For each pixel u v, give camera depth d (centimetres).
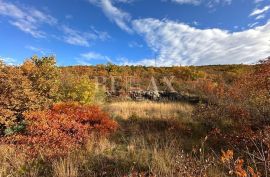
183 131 872
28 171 548
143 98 1905
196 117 1050
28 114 845
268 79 873
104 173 505
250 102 984
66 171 516
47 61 1037
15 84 877
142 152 614
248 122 802
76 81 1310
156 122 1017
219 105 1123
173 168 459
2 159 602
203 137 802
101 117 932
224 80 2314
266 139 552
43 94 1000
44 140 703
